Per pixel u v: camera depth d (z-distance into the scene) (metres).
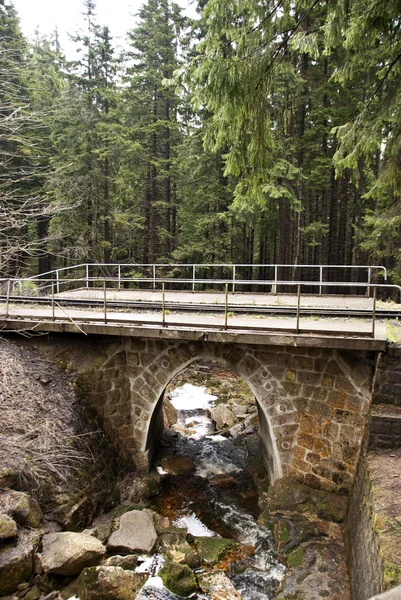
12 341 8.01
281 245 16.34
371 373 6.18
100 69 18.95
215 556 5.96
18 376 7.09
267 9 5.04
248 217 15.61
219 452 9.80
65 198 15.90
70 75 17.88
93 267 19.12
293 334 6.18
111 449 7.60
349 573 5.13
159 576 5.36
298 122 15.95
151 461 8.65
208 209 18.55
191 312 8.67
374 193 6.88
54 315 7.81
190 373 15.43
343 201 18.66
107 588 4.88
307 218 20.39
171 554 5.84
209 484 8.30
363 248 13.20
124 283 21.31
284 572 5.66
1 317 8.10
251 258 23.86
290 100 14.16
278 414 6.99
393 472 4.93
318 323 7.15
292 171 13.22
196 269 21.42
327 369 6.53
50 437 6.42
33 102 14.47
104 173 19.06
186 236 19.09
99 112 17.78
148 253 21.81
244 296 11.34
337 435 6.49
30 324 7.70
